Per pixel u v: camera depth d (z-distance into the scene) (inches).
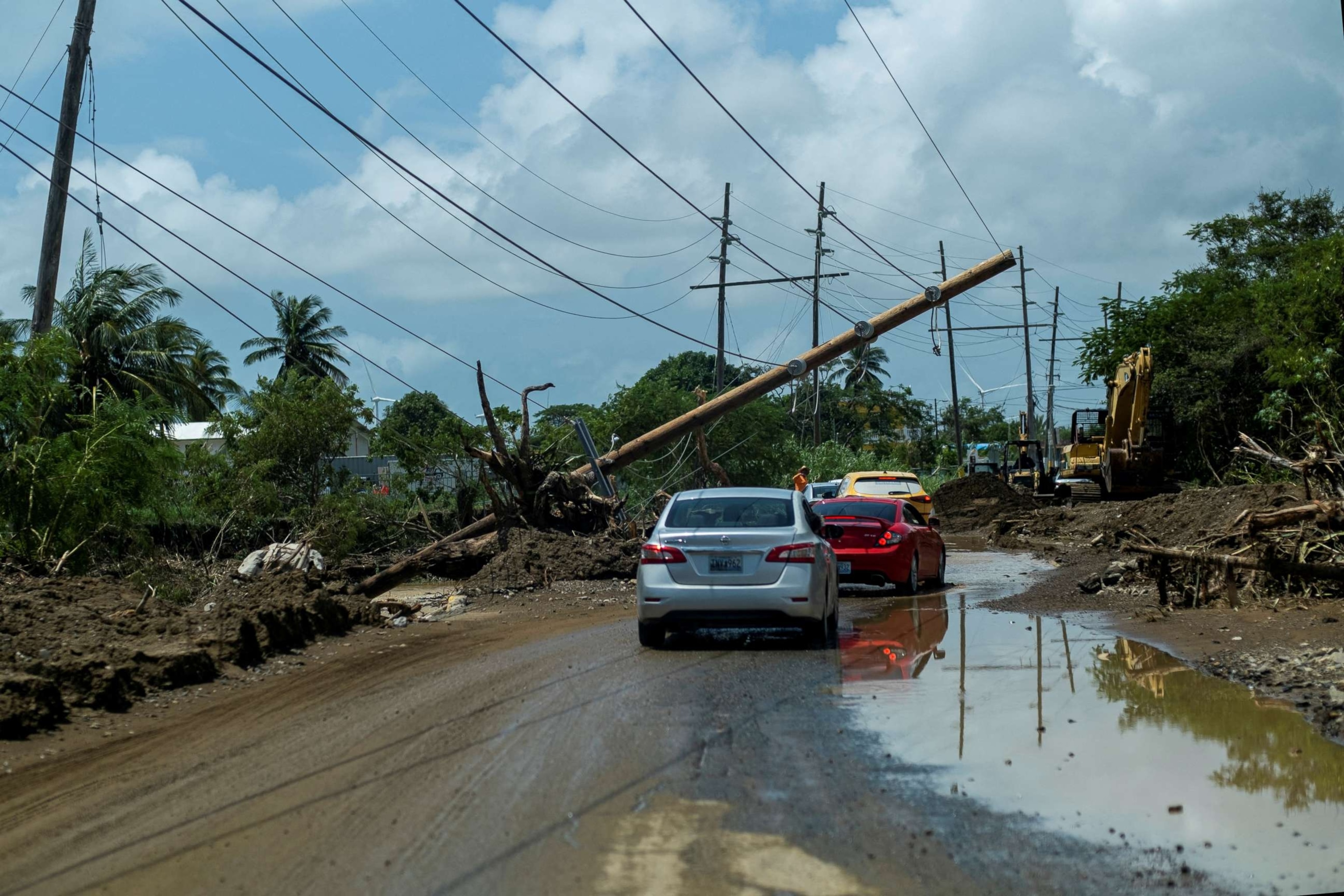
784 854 189.8
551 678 369.1
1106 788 228.5
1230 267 2018.9
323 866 189.8
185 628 421.1
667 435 1286.9
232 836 208.2
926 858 187.2
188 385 1678.2
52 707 319.6
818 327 1974.7
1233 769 242.5
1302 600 486.0
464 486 1095.6
